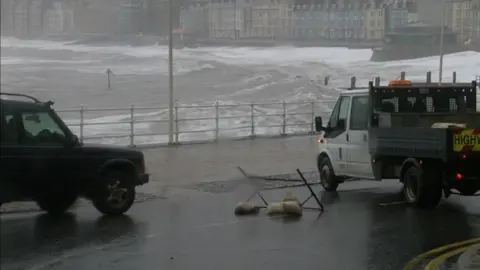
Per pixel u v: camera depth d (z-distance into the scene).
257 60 126.38
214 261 9.73
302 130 33.88
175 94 78.56
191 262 9.69
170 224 12.64
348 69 83.12
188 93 78.94
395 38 82.50
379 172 14.77
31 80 104.19
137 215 13.61
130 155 13.65
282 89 62.56
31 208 14.23
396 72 69.62
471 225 12.25
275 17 148.88
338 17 130.50
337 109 16.56
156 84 94.81
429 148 13.38
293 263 9.59
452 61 42.34
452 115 14.97
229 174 19.66
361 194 16.20
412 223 12.47
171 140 27.55
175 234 11.71
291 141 29.08
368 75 73.00
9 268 9.38
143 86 91.81
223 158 23.36
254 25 151.38
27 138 12.30
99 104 71.19
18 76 110.19
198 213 13.84
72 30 161.38
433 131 13.29
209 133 32.38
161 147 26.69
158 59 134.88
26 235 11.61
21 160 12.12
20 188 12.21
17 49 155.88
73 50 153.62
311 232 11.77
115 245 10.86
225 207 14.58
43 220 13.02
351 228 12.08
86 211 14.01
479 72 39.38
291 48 140.38
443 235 11.41
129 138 28.92
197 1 153.88
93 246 10.78
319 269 9.25
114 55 143.38
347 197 15.74
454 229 11.89
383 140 14.44
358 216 13.23
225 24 153.88
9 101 12.27
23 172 12.15
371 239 11.13
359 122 15.68
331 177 16.67
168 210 14.20
